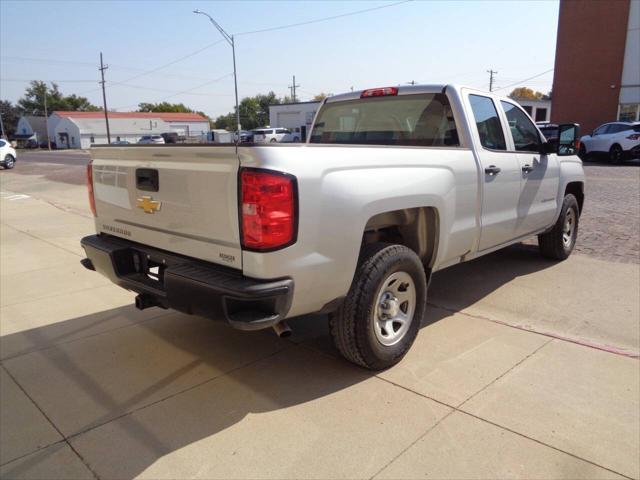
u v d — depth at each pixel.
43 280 5.91
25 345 4.11
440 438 2.77
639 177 14.05
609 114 29.02
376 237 3.90
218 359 3.78
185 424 2.96
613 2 27.81
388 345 3.48
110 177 3.70
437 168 3.72
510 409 3.03
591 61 29.11
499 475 2.48
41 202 12.68
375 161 3.22
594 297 4.89
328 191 2.90
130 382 3.47
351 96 5.08
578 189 6.36
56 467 2.62
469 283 5.41
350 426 2.90
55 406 3.19
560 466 2.54
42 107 116.94
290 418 2.99
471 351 3.80
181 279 2.92
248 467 2.58
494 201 4.45
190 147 2.92
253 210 2.68
